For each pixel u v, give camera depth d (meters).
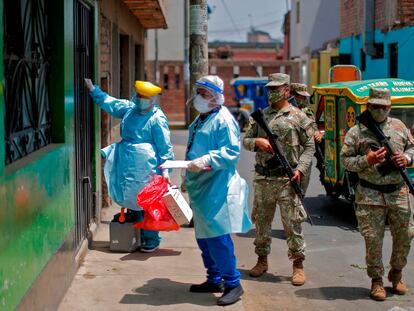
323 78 25.41
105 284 6.11
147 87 6.91
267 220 6.57
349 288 6.39
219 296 5.86
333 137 9.71
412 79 16.98
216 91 5.49
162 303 5.64
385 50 18.95
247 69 36.12
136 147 6.98
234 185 5.55
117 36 11.07
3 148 3.75
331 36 31.84
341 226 9.26
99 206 8.31
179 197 6.11
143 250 7.27
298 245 6.37
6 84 4.23
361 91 8.92
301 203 6.36
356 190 5.98
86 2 7.30
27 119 4.86
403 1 17.77
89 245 7.38
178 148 19.50
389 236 8.53
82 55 7.18
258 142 6.31
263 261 6.72
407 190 5.87
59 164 5.34
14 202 3.95
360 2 20.39
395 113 9.38
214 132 5.48
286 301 5.98
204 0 8.75
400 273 6.12
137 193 7.00
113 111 7.26
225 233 5.47
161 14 14.27
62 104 5.65
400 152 5.81
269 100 6.46
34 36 5.09
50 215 4.98
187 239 7.92
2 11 3.85
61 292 5.53
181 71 36.03
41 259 4.66
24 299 4.19
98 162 8.20
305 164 6.30
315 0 32.97
